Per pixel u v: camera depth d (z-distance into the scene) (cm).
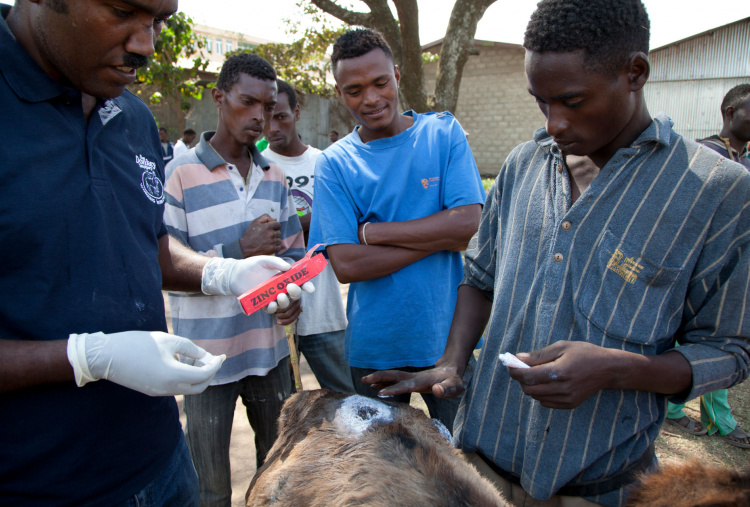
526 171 160
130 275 147
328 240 229
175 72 1168
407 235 221
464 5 853
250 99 252
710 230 131
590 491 144
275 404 262
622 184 137
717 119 1756
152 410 153
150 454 153
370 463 134
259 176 266
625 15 121
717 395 340
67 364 124
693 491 103
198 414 240
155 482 156
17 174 124
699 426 358
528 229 154
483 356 162
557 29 123
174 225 248
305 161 363
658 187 133
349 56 224
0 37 127
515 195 162
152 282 155
